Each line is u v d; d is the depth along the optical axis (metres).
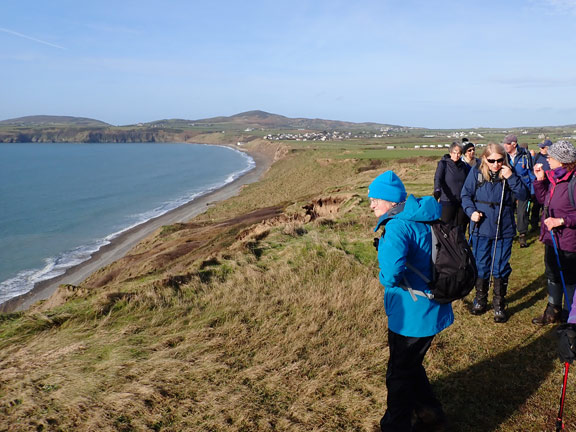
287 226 9.21
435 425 3.03
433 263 2.77
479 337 4.61
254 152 173.88
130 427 3.28
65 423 3.32
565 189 4.15
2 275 25.16
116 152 184.00
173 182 72.44
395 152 67.00
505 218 4.88
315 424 3.30
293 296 5.71
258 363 4.24
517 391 3.60
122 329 5.01
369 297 5.62
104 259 27.52
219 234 20.44
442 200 6.86
